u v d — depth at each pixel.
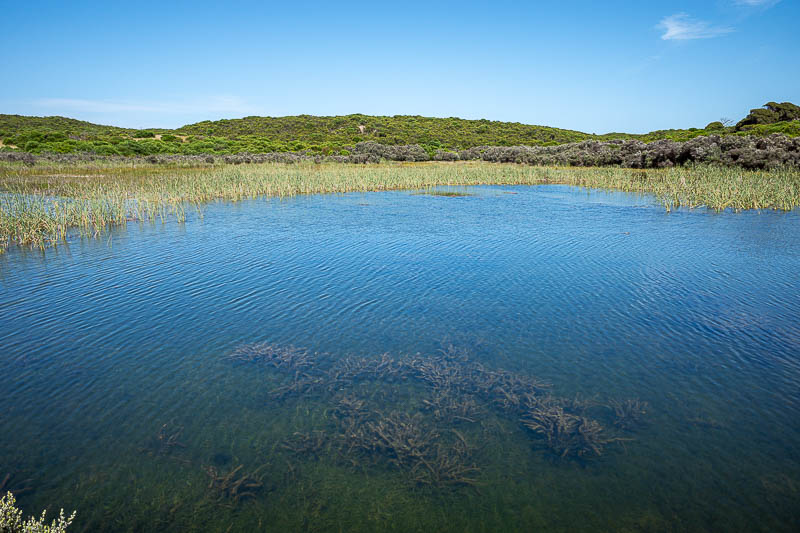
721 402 6.04
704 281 10.70
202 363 7.09
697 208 21.83
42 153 52.31
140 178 32.44
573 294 9.91
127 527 4.18
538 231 16.47
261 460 5.05
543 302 9.48
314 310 9.12
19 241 15.12
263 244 14.56
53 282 10.89
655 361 7.10
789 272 11.30
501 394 6.26
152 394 6.28
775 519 4.22
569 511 4.35
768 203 21.64
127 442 5.32
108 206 19.70
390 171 38.19
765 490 4.58
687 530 4.12
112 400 6.13
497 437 5.41
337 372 6.82
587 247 13.98
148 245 14.53
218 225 17.86
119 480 4.75
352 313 8.97
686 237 15.34
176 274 11.45
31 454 5.11
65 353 7.39
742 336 7.88
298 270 11.71
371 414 5.84
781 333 7.98
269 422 5.70
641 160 42.22
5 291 10.25
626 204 23.69
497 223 18.09
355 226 17.52
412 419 5.70
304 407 6.00
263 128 96.69
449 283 10.66
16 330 8.23
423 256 13.01
